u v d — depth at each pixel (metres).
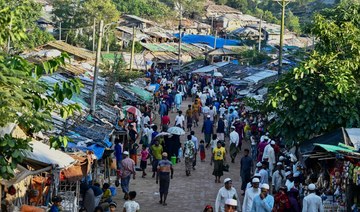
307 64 23.67
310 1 162.75
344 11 29.83
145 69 71.25
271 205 18.86
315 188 19.64
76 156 21.09
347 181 18.44
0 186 15.39
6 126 13.86
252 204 19.06
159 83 63.97
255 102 34.44
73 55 54.84
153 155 29.66
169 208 24.56
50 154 18.25
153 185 28.42
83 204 21.34
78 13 94.00
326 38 26.59
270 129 24.88
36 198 19.42
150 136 34.38
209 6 153.62
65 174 20.61
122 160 26.19
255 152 33.34
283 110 24.30
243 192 26.66
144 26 116.50
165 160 25.16
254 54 76.50
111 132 27.39
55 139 13.84
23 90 13.23
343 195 19.11
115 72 48.12
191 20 144.00
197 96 52.59
